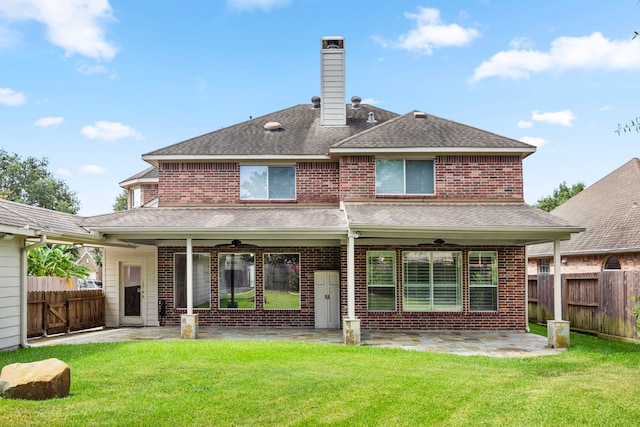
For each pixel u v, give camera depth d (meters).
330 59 19.62
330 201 17.02
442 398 7.44
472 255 16.19
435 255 16.17
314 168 17.11
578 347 12.67
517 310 16.05
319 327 16.70
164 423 6.14
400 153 16.05
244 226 13.73
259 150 17.00
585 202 25.66
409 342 13.45
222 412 6.62
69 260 24.34
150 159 16.89
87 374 8.62
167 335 14.73
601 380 8.68
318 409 6.84
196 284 17.08
